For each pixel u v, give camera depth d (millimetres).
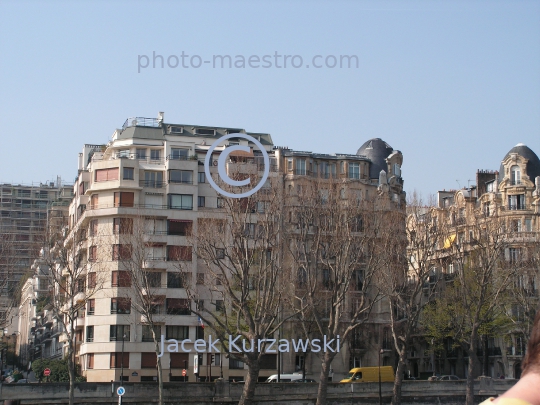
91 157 111000
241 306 62750
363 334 96438
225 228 69750
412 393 73125
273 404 67875
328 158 102875
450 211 103062
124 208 91375
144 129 102625
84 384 63344
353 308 93688
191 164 94875
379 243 73438
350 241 70250
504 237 85750
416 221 78875
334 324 67750
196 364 77500
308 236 80188
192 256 89625
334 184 76000
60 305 72312
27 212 195000
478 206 114125
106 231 91125
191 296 67562
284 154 100438
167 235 90625
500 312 85875
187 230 91688
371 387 71688
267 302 64375
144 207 92938
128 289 87250
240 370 91750
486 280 73688
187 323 89500
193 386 65938
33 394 61969
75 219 103812
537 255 80125
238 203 66188
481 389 75312
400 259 73562
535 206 105500
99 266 80188
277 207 68438
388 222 74312
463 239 90062
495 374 103875
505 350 100375
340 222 70938
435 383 74000
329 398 69812
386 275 72812
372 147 108312
